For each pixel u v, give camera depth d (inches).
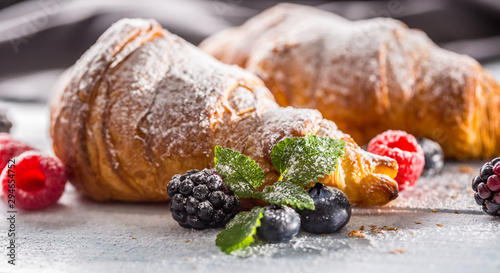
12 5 27.2
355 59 16.1
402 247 11.2
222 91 13.0
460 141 15.9
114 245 11.7
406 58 16.3
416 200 13.3
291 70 16.3
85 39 26.7
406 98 15.9
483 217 12.3
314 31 17.0
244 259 11.0
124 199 13.7
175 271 10.8
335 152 11.8
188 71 13.4
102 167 13.1
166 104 13.0
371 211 12.7
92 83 13.2
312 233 11.8
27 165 13.3
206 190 11.8
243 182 11.9
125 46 13.6
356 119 15.9
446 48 28.8
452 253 11.0
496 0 28.8
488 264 10.7
